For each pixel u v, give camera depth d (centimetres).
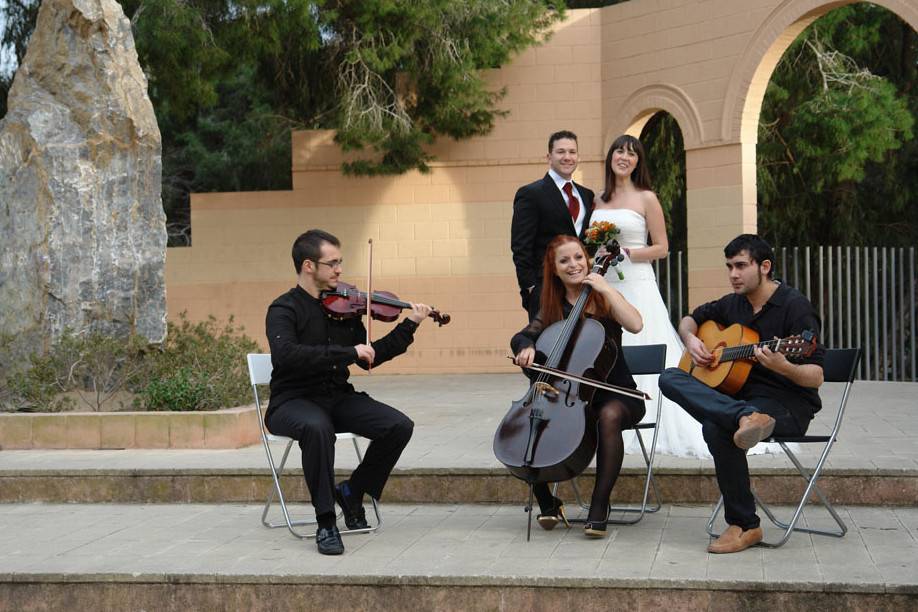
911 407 823
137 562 462
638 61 1227
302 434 479
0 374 803
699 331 503
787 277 1178
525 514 550
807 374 462
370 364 496
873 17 1398
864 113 1281
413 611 426
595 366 479
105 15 815
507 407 894
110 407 772
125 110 815
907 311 1348
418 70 1212
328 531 471
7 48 1245
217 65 1105
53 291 798
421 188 1312
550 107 1288
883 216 1616
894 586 393
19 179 814
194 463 624
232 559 464
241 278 1334
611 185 619
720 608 405
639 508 550
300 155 1324
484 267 1304
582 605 414
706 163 1158
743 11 1110
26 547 499
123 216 816
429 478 583
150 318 813
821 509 539
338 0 1168
